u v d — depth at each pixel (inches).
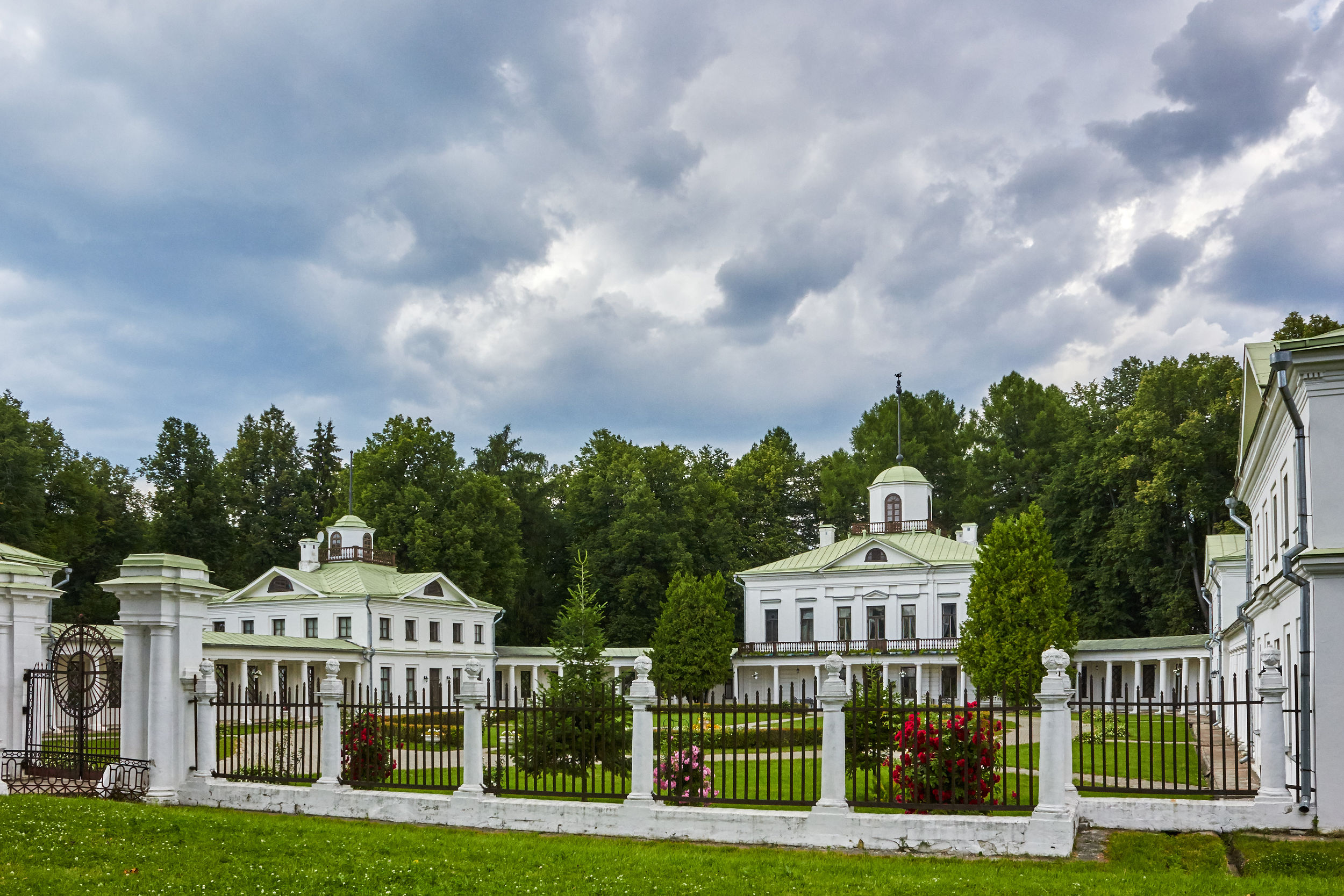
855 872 444.8
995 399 3366.1
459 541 2738.7
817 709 522.6
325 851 480.1
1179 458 2273.6
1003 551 1886.1
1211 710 535.5
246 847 484.7
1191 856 480.1
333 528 2559.1
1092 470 2490.2
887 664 2300.7
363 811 593.0
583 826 544.4
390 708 651.5
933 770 529.7
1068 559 2524.6
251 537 3127.5
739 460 3868.1
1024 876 433.1
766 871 443.8
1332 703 526.6
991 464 3191.4
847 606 2455.7
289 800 614.5
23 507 2148.1
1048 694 497.7
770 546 3208.7
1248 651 1068.5
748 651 2445.9
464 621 2539.4
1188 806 522.3
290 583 2341.3
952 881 419.2
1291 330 1886.1
